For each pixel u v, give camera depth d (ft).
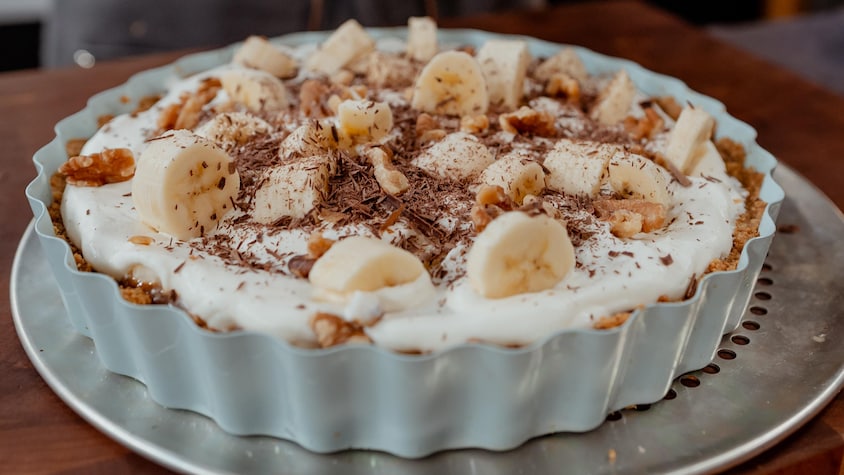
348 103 1.34
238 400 1.09
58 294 1.31
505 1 2.52
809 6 3.59
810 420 1.15
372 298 1.07
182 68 1.66
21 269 1.34
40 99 1.75
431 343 1.08
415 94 1.46
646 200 1.29
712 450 1.09
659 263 1.17
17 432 1.13
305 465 1.09
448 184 1.32
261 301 1.11
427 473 1.09
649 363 1.13
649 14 2.15
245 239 1.21
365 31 1.68
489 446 1.11
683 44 2.02
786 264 1.37
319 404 1.06
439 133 1.40
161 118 1.47
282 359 1.05
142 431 1.12
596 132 1.48
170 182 1.17
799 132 1.72
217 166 1.22
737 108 1.79
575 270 1.15
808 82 1.88
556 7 2.17
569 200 1.29
